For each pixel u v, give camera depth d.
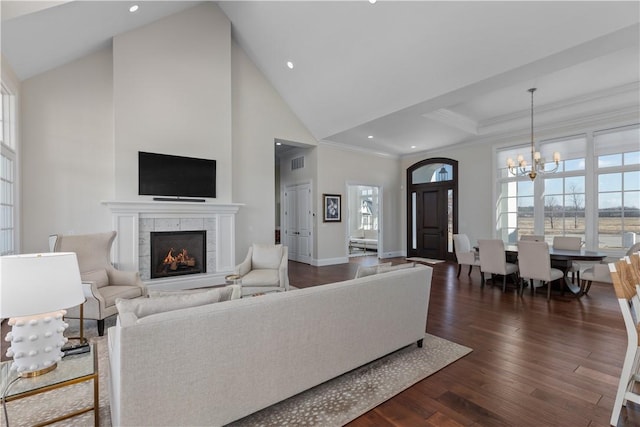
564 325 3.34
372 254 9.51
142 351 1.40
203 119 5.35
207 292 1.78
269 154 6.45
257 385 1.76
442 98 4.57
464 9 3.33
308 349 1.97
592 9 2.86
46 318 1.64
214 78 5.48
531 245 4.42
